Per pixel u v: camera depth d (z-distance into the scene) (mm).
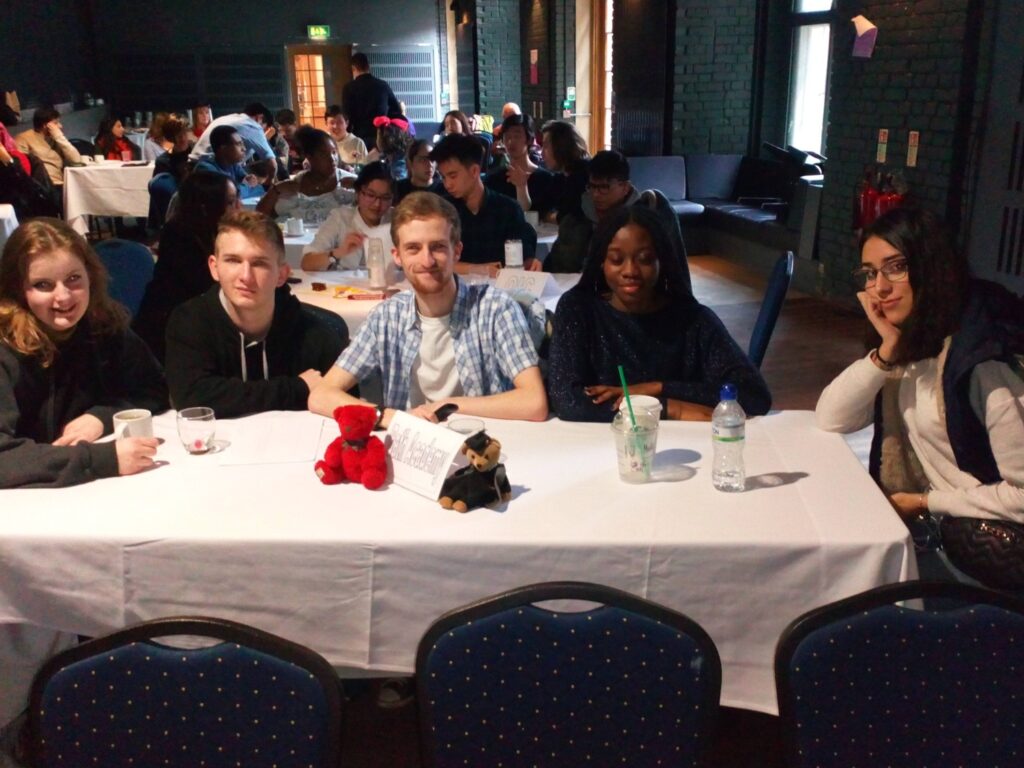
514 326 2188
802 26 7188
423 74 13969
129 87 13359
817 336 5203
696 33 7492
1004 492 1768
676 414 2098
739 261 7062
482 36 11898
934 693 1255
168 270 3102
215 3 13211
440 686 1249
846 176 5742
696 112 7707
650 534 1533
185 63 13352
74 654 1208
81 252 1996
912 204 1869
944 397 1811
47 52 11141
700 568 1521
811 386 4391
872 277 1866
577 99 10203
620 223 2125
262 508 1665
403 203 2107
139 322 3084
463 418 1938
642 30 7988
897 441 1989
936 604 1411
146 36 13195
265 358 2299
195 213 3025
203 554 1563
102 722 1219
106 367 2107
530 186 5160
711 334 2184
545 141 4793
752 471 1791
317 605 1583
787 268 2803
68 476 1756
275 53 13523
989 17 4543
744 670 1575
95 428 2006
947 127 4812
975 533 1791
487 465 1644
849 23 5559
